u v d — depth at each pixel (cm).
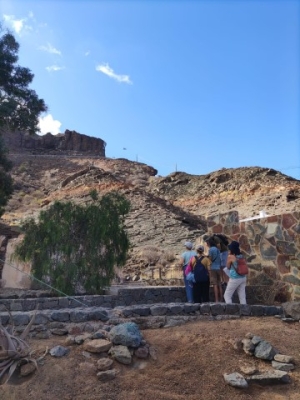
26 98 2364
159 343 652
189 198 6631
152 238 3175
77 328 691
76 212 1219
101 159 9894
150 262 2356
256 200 5416
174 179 7669
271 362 612
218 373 575
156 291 1003
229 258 917
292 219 986
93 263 1182
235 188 6203
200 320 780
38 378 541
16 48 2378
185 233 3306
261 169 6444
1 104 2248
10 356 563
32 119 2386
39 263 1184
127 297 969
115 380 546
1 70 2291
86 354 599
